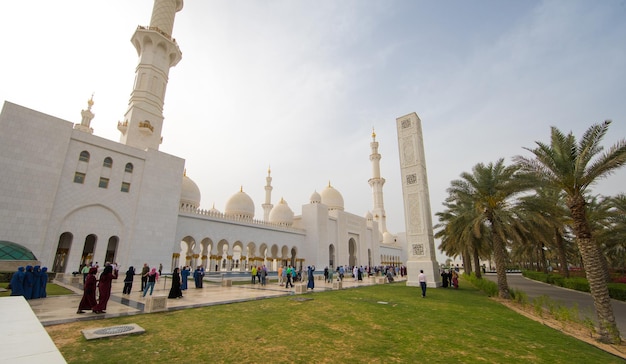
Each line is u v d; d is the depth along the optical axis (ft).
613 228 82.69
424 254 86.89
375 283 90.99
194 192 125.39
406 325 32.30
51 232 71.92
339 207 194.90
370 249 205.05
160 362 19.47
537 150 41.70
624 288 67.56
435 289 76.95
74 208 76.79
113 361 19.34
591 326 32.89
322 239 159.33
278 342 24.62
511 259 211.82
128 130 102.32
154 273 48.80
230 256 120.67
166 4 121.70
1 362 9.28
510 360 22.11
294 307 41.50
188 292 56.59
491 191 65.36
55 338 23.88
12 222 66.03
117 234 85.10
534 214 61.93
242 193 155.63
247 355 21.33
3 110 67.87
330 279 92.07
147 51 113.39
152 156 95.81
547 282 113.70
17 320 15.37
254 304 43.50
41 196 70.64
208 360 20.15
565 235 108.06
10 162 67.41
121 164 88.53
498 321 36.68
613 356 24.99
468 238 77.77
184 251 163.22
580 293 79.92
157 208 94.17
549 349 25.38
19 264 59.16
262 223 135.74
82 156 80.64
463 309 44.75
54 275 67.15
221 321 31.53
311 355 21.67
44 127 73.36
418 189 92.63
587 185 39.83
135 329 26.63
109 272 34.58
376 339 26.32
